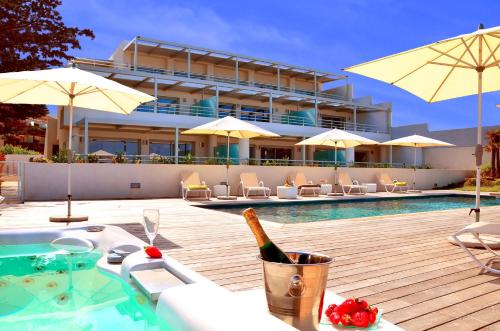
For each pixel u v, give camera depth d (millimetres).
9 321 2668
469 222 7516
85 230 5250
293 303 1803
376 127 30062
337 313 2037
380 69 5340
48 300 3068
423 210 11492
